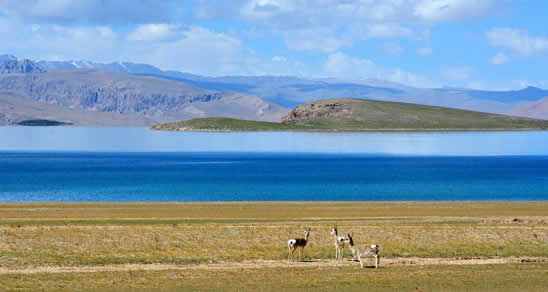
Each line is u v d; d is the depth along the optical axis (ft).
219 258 152.76
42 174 575.79
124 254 156.04
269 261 149.48
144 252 158.61
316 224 209.15
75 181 495.00
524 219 228.22
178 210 276.82
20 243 166.81
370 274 130.31
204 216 251.60
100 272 134.31
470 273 131.34
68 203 305.94
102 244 166.91
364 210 279.28
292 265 143.54
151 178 529.45
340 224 209.36
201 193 400.26
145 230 186.91
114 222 217.97
